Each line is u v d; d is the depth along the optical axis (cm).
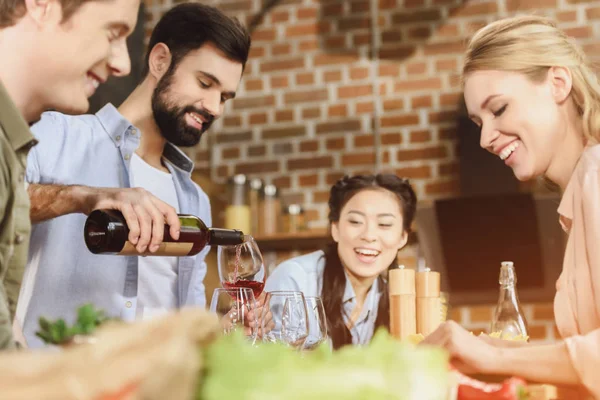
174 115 204
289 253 363
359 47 383
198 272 212
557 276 317
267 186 358
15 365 44
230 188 355
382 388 49
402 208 250
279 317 121
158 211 138
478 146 355
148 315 197
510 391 69
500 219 321
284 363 49
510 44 144
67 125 194
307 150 383
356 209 246
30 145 102
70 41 103
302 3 390
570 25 361
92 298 183
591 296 122
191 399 47
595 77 142
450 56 373
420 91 374
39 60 102
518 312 150
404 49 378
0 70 101
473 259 324
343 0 386
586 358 95
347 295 242
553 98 143
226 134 391
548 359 96
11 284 104
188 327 49
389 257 247
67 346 57
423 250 330
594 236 117
